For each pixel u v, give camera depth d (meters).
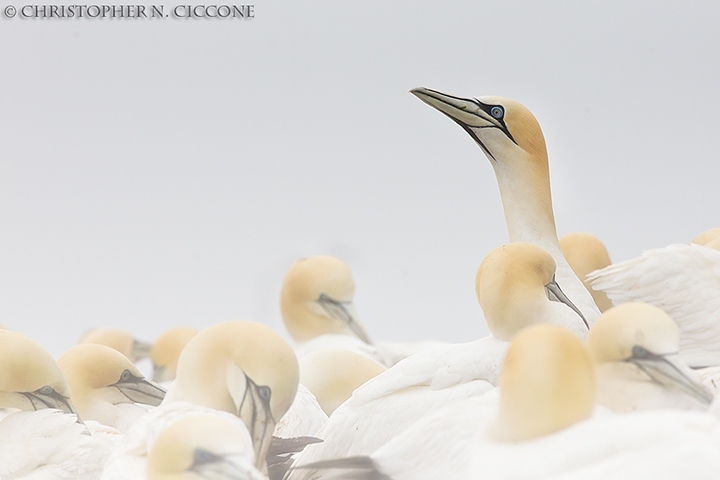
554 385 12.55
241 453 13.41
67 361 21.20
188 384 16.38
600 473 11.52
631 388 15.66
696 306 21.39
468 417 15.48
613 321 15.80
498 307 18.73
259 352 16.14
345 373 21.47
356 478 15.89
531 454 12.07
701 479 11.27
